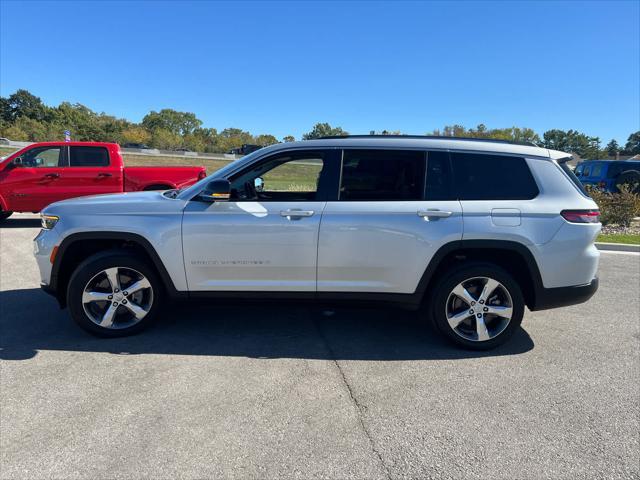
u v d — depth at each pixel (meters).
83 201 3.94
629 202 11.41
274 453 2.42
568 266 3.68
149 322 3.96
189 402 2.90
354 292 3.78
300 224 3.66
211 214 3.73
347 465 2.34
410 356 3.69
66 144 9.88
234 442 2.50
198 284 3.81
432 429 2.67
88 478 2.20
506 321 3.74
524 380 3.30
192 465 2.30
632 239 9.41
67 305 4.04
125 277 3.88
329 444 2.50
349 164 3.77
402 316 4.69
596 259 3.76
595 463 2.38
